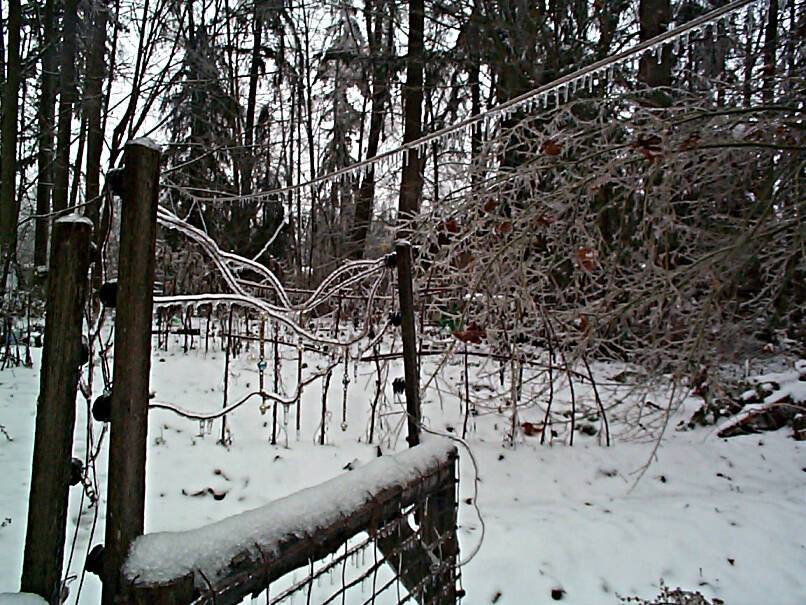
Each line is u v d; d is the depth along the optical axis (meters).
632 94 2.48
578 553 2.55
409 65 9.72
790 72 2.80
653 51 2.31
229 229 9.70
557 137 2.32
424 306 3.55
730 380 3.44
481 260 2.54
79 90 7.96
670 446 3.85
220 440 3.48
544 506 3.03
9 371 5.01
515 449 3.74
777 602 2.24
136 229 0.99
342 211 12.98
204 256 3.46
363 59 10.36
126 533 0.95
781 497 3.13
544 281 2.70
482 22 7.96
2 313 5.26
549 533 2.72
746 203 2.49
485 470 3.44
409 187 7.60
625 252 2.55
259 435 3.68
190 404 4.06
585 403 4.23
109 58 8.19
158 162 1.03
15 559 2.08
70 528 2.37
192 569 0.93
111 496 0.95
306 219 14.59
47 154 8.16
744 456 3.67
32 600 0.89
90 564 0.97
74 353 0.97
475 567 2.42
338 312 4.42
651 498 3.14
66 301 0.96
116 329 0.98
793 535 2.71
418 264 2.91
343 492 1.29
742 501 3.09
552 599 2.24
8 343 5.25
